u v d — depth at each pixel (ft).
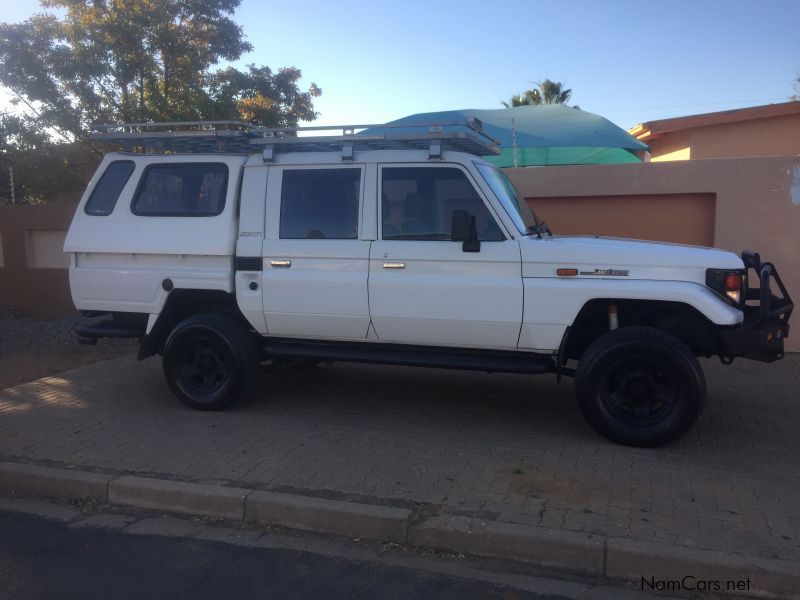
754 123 48.03
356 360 20.40
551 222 31.48
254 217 20.75
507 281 18.56
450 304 18.95
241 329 21.58
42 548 14.46
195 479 16.62
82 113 47.62
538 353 19.04
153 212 21.75
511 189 21.45
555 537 13.34
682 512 14.48
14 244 39.70
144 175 22.04
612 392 18.39
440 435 19.62
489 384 25.07
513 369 19.06
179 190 21.71
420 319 19.29
